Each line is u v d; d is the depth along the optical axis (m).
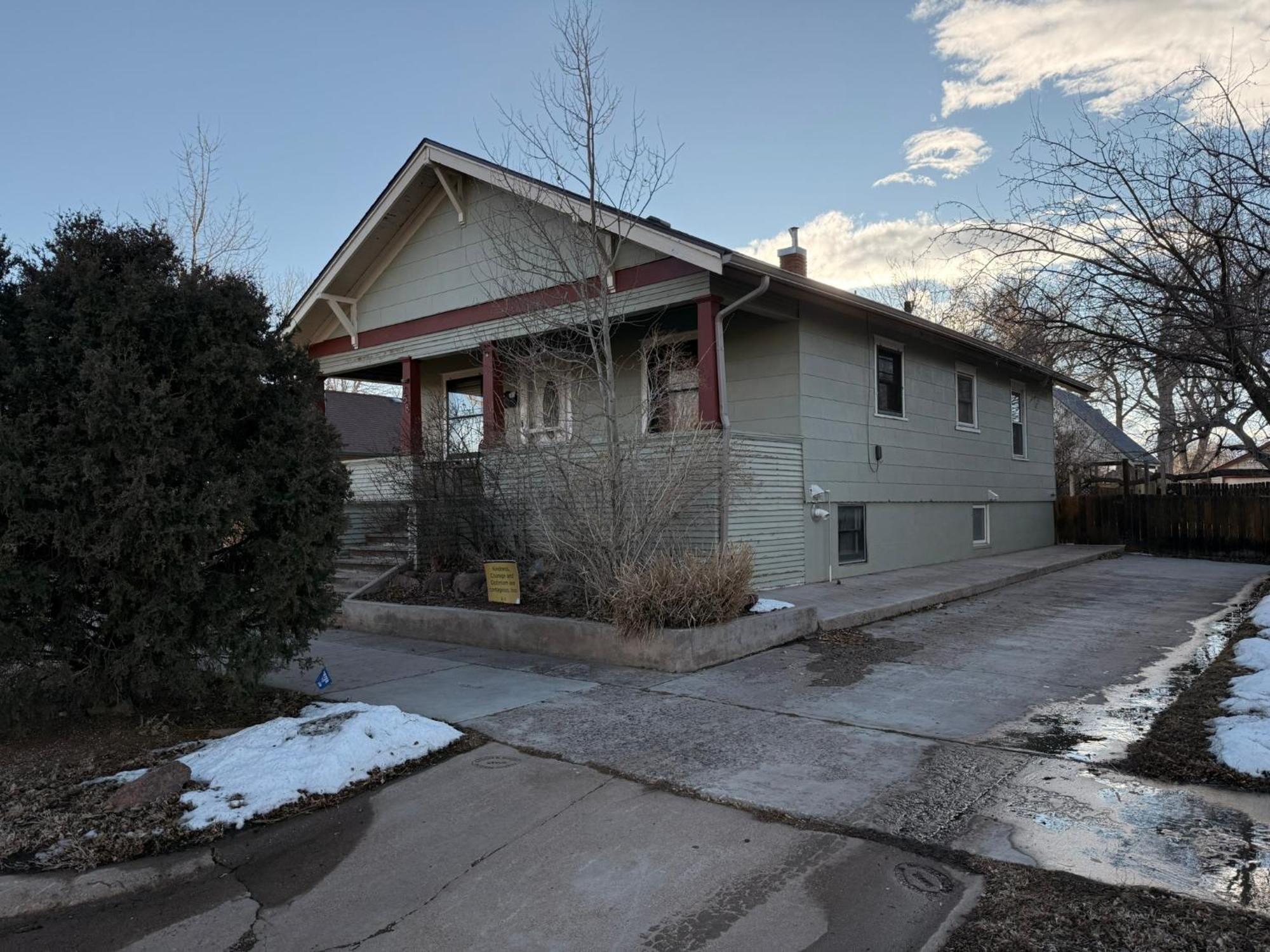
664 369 11.48
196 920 3.32
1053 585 12.84
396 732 5.16
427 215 13.27
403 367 14.09
